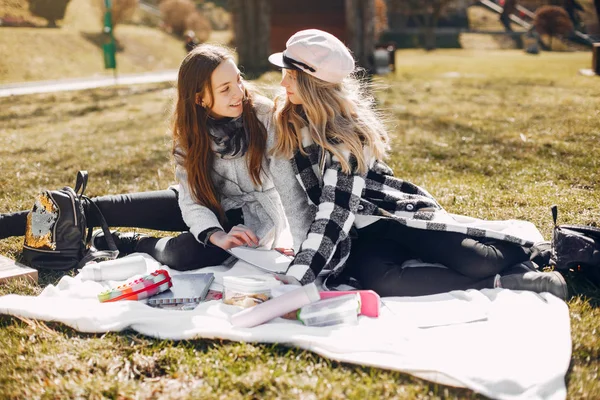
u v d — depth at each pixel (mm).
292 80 3201
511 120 9109
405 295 3266
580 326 2938
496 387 2430
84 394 2490
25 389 2531
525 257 3338
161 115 11430
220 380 2543
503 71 19391
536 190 5301
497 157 6707
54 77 23312
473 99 11875
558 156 6602
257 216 3686
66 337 2930
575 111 9656
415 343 2736
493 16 49406
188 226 3656
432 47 39406
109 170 6688
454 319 2955
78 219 3736
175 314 3023
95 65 26469
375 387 2473
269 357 2695
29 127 10422
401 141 7797
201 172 3465
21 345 2846
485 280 3256
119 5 32938
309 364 2650
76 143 8555
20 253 4094
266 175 3510
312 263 3068
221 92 3270
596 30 41844
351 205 3172
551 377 2465
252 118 3418
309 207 3393
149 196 3891
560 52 35719
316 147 3277
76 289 3324
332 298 2986
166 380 2590
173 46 34250
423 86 14477
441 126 8867
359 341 2723
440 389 2475
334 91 3203
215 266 3709
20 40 25625
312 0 19188
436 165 6477
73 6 32344
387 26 44594
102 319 2992
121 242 3916
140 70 27984
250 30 19203
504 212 4680
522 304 3006
